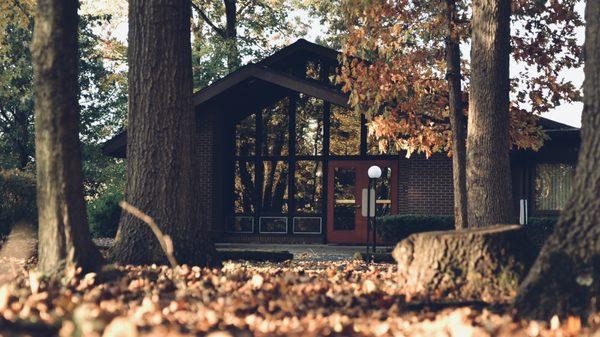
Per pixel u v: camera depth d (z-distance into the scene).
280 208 23.72
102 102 32.22
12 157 29.69
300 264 14.84
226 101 23.67
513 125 18.08
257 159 23.88
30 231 14.47
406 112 17.97
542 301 6.12
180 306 6.39
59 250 7.75
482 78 13.48
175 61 11.10
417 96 17.70
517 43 17.91
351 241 23.16
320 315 6.25
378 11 16.88
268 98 23.95
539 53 17.86
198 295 7.18
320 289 7.57
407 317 6.30
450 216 20.11
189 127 11.18
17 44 25.56
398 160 22.86
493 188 13.32
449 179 21.39
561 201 21.55
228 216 23.88
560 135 20.91
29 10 18.66
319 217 23.45
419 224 20.17
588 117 6.37
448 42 16.80
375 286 7.57
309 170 23.67
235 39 32.38
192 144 11.20
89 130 31.75
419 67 17.69
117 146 22.72
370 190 16.17
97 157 32.22
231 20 33.56
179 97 11.10
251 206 23.86
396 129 17.53
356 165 23.25
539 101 18.03
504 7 13.45
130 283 7.88
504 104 13.45
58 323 5.05
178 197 10.92
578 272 6.07
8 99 26.70
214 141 23.03
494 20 13.40
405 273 7.26
